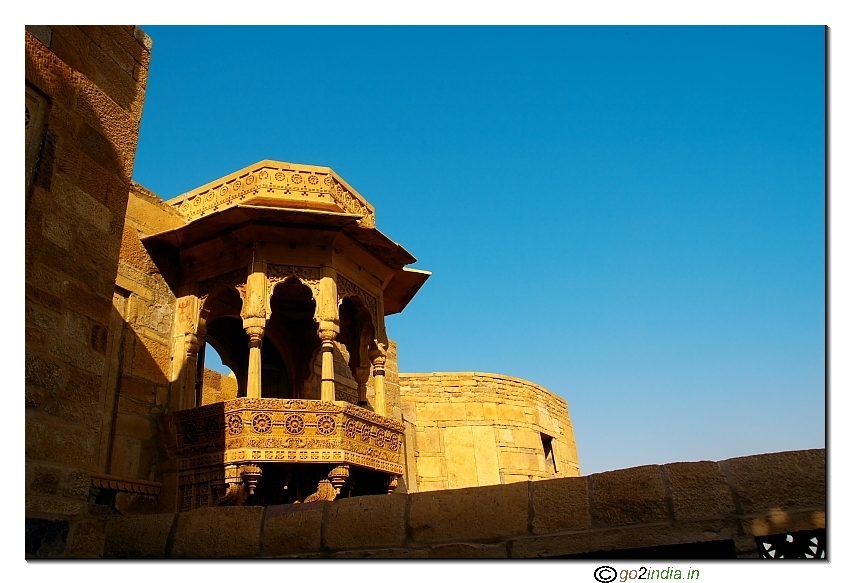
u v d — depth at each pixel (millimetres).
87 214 6691
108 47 7445
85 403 6203
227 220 11461
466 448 23359
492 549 5551
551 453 26578
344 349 16641
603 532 5328
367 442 11289
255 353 10945
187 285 12117
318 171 12719
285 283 12930
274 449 10273
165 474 10742
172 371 11664
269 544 6137
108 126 7223
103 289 6730
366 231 12055
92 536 5934
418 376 23969
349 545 5930
